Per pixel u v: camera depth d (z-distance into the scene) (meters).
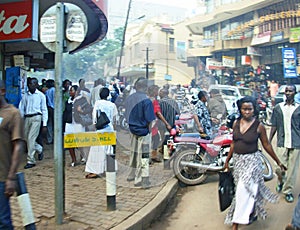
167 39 10.02
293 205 5.25
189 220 4.89
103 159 6.30
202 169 6.33
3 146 3.07
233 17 27.14
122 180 6.12
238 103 4.37
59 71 4.12
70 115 6.70
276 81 23.80
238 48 26.81
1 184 3.06
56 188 4.17
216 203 5.53
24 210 3.39
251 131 4.19
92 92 6.87
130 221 4.31
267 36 24.02
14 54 10.33
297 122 5.19
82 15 4.16
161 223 4.80
